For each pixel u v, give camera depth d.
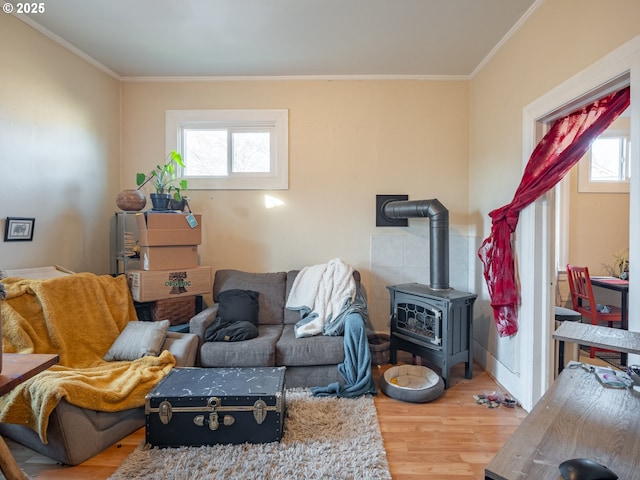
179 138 3.38
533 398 2.26
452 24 2.47
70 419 1.75
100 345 2.39
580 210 3.85
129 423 2.02
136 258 2.95
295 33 2.59
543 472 0.73
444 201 3.36
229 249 3.40
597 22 1.71
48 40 2.56
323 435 1.97
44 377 1.82
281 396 1.97
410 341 2.87
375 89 3.34
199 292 2.96
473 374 2.88
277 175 3.38
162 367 2.26
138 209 2.95
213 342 2.53
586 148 2.02
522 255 2.37
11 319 2.07
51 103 2.59
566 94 1.92
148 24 2.47
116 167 3.32
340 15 2.37
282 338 2.63
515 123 2.50
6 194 2.27
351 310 2.69
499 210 2.47
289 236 3.39
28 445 1.86
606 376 1.20
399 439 1.98
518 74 2.46
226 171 3.46
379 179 3.37
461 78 3.32
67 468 1.74
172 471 1.69
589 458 0.78
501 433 2.04
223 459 1.77
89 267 2.99
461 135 3.35
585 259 3.87
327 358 2.50
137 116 3.37
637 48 1.46
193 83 3.35
